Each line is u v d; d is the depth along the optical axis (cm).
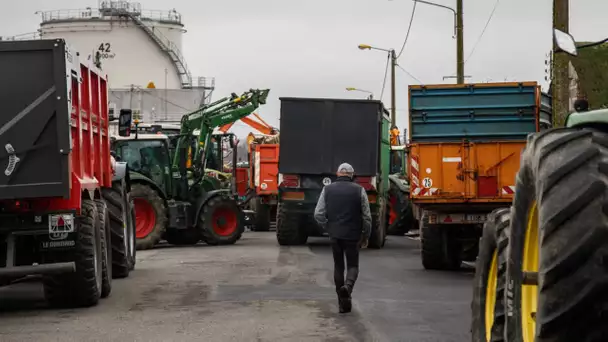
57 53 1109
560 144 435
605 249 396
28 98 1109
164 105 6316
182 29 7225
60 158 1116
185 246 2633
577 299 398
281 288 1452
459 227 1783
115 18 6969
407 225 2962
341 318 1124
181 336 996
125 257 1630
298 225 2527
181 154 2633
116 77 6944
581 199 405
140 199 2462
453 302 1272
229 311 1191
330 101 2461
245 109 2802
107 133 1541
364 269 1806
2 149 1108
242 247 2508
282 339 973
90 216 1247
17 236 1177
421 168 1758
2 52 1107
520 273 523
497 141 1739
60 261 1213
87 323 1102
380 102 2447
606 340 403
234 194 2786
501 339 609
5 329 1062
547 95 1920
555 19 1806
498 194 1733
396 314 1155
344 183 1230
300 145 2472
